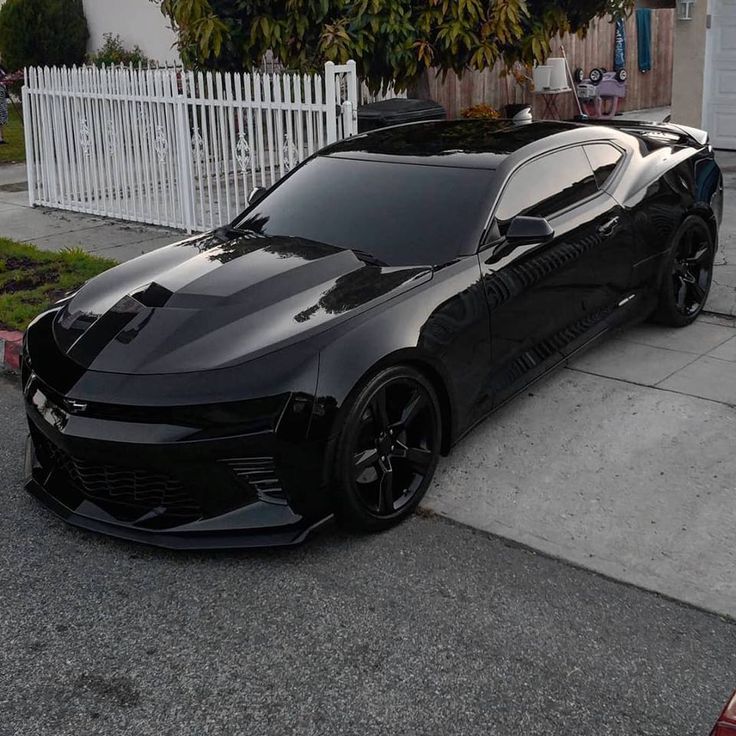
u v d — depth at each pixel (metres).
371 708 3.22
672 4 12.88
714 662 3.39
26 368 4.52
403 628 3.63
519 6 9.60
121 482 4.13
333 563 4.06
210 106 9.24
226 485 3.94
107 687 3.36
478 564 4.03
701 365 5.96
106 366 4.05
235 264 4.70
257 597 3.85
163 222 10.07
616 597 3.78
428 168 5.26
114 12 19.33
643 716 3.15
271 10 10.06
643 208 5.98
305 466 3.91
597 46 16.75
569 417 5.33
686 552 4.05
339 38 9.45
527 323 5.04
